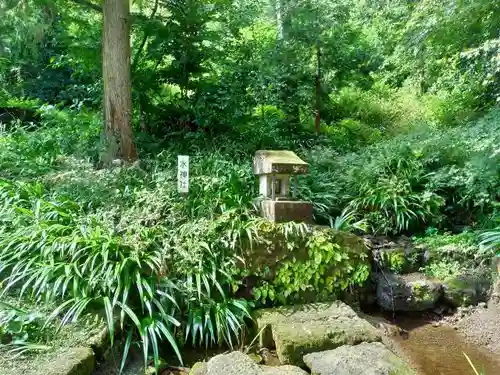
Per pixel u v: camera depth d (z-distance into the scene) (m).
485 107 5.50
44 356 2.13
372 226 4.05
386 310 3.30
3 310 2.38
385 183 4.21
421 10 4.59
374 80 7.11
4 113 6.01
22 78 7.37
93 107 6.21
